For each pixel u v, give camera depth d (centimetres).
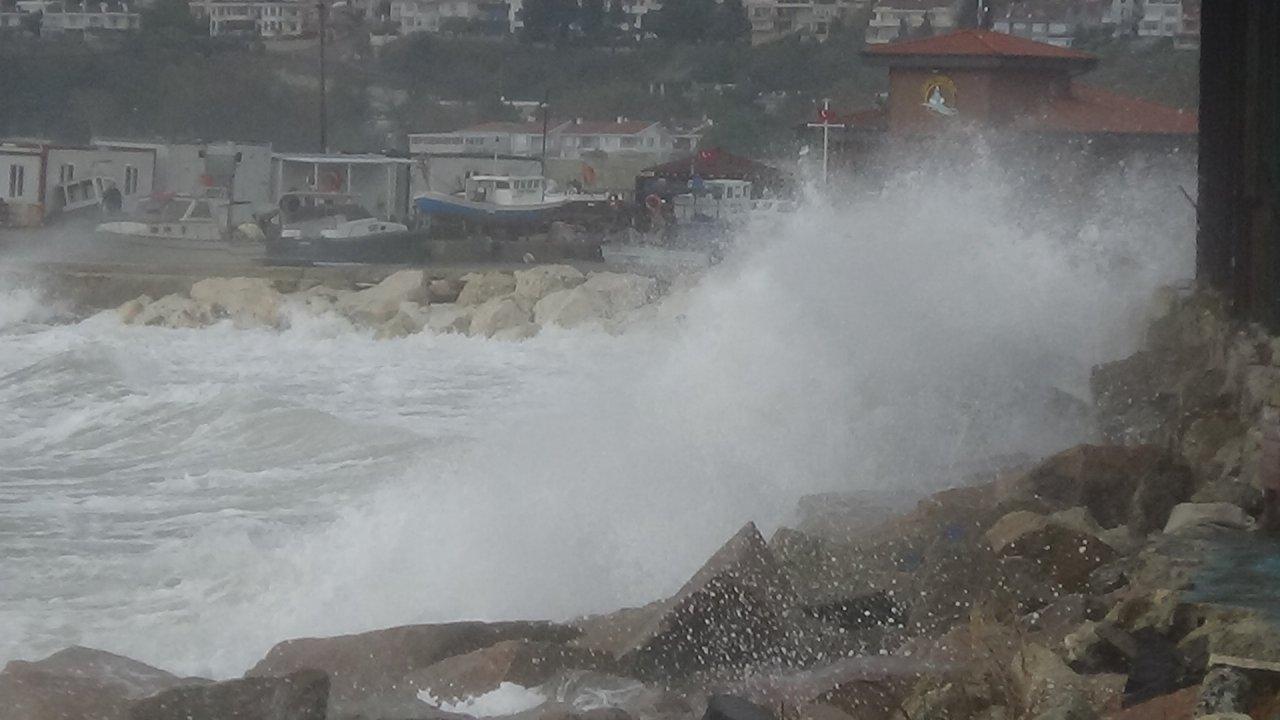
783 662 1931
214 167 12175
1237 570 1970
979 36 11006
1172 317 3538
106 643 2281
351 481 3528
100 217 11994
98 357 5703
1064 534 2159
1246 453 2398
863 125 11181
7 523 3098
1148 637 1769
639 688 1833
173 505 3309
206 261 11044
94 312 9131
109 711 1662
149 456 3962
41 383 5372
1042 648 1684
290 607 2475
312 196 12144
